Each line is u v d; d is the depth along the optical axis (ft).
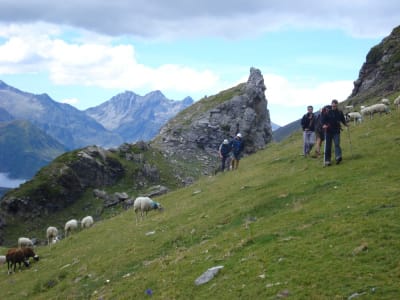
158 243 90.17
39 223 283.59
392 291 43.80
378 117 155.84
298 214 73.51
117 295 68.74
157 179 360.28
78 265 97.35
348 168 93.56
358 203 69.10
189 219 101.04
